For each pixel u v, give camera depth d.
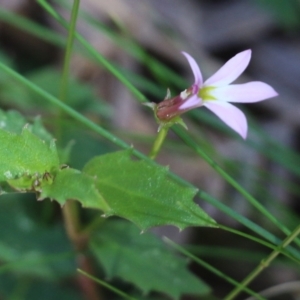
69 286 0.27
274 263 0.27
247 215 0.28
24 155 0.22
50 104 0.28
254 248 0.28
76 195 0.22
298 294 0.28
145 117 0.30
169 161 0.29
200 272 0.28
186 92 0.23
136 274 0.25
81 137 0.27
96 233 0.25
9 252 0.26
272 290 0.27
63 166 0.22
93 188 0.22
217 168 0.24
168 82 0.28
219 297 0.28
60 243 0.26
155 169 0.22
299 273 0.28
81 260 0.25
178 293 0.25
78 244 0.25
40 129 0.24
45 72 0.29
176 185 0.22
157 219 0.22
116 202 0.22
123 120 0.30
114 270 0.25
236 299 0.28
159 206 0.22
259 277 0.28
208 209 0.29
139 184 0.22
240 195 0.29
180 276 0.25
